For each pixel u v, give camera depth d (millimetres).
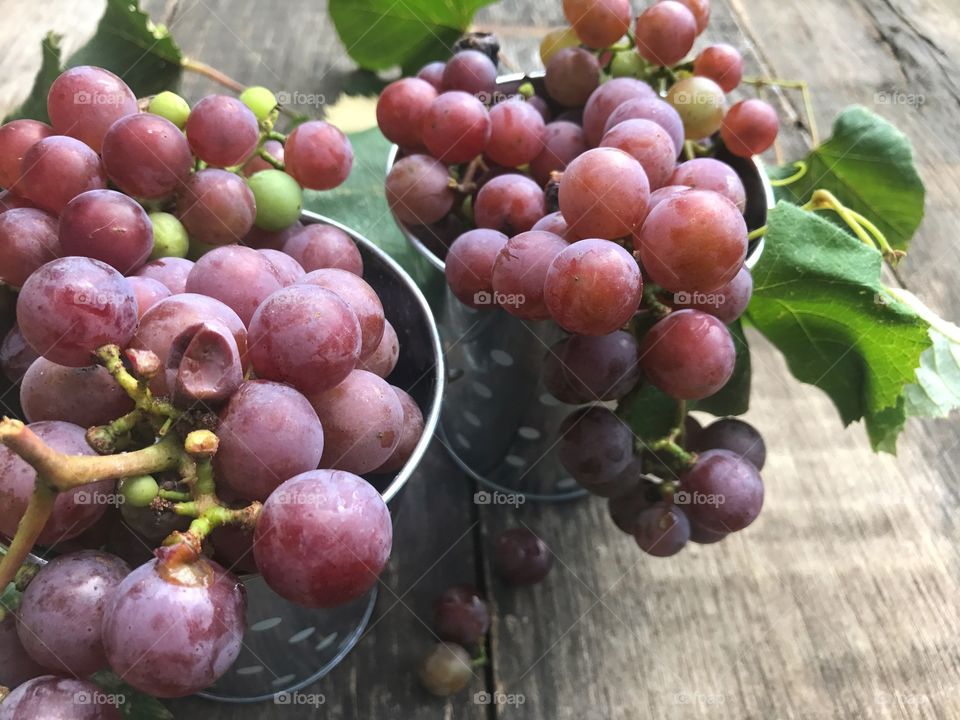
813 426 258
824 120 332
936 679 205
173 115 181
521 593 219
